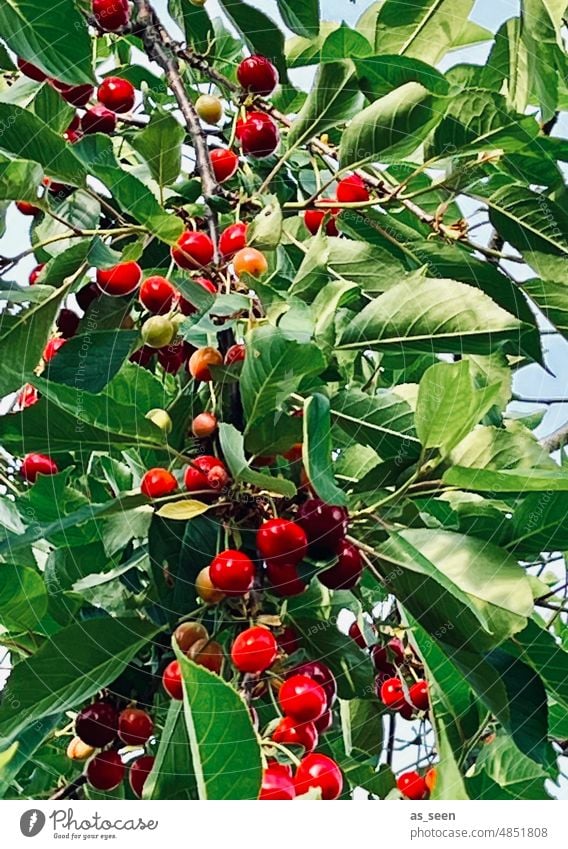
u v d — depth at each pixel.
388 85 1.09
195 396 1.01
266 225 1.01
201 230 1.07
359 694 0.97
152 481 0.94
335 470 1.02
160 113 1.00
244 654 0.89
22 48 1.04
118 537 0.99
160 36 1.11
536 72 1.12
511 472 0.92
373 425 1.01
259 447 0.92
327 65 1.08
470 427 0.93
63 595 1.00
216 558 0.92
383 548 0.94
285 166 1.22
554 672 0.98
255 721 0.89
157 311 1.00
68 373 0.99
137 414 0.94
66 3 1.03
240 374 0.94
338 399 1.02
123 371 1.01
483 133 1.09
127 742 0.94
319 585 1.00
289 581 0.92
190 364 0.98
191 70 1.25
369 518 0.95
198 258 1.00
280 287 1.14
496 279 1.14
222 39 1.23
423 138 1.08
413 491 0.94
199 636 0.91
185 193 1.15
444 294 1.01
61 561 1.01
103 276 1.02
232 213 1.10
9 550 0.91
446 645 0.93
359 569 0.94
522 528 0.99
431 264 1.15
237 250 1.01
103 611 1.00
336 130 1.22
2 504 1.00
